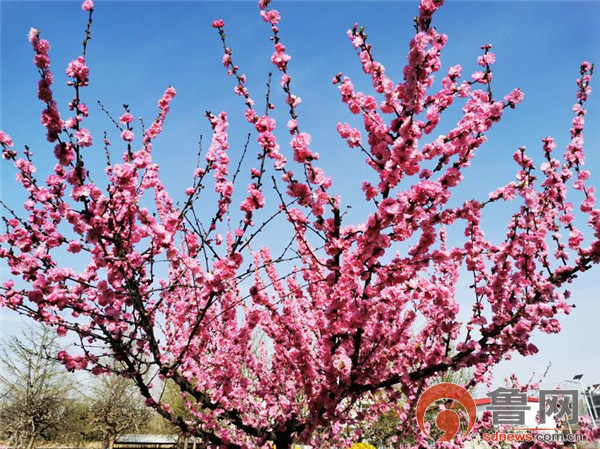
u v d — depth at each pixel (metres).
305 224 4.62
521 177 4.80
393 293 4.15
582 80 5.04
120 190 4.20
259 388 6.24
